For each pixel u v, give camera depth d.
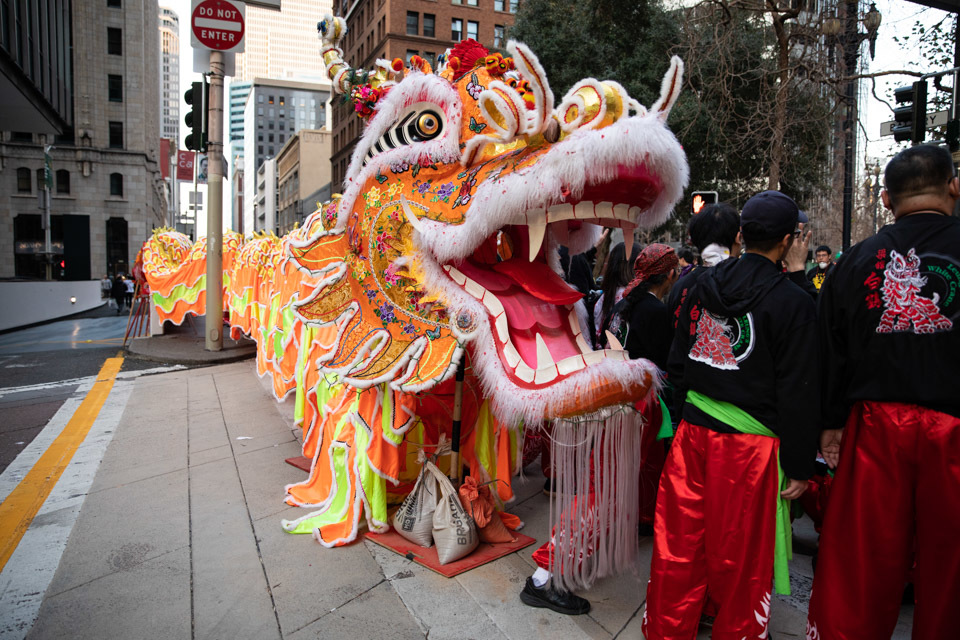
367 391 3.00
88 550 2.91
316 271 3.07
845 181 10.51
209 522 3.22
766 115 10.80
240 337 9.57
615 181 2.00
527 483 3.99
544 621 2.38
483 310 2.37
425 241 2.47
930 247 1.81
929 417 1.78
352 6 45.56
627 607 2.51
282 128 125.69
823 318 2.03
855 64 10.77
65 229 40.91
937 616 1.80
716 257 3.10
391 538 3.01
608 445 2.23
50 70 16.05
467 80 2.51
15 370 8.10
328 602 2.47
